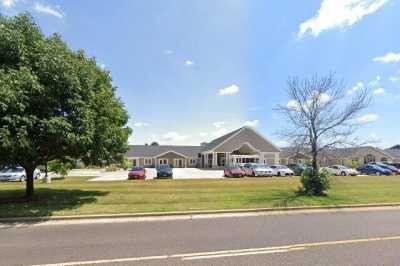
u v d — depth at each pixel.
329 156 17.17
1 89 10.42
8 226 9.59
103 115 15.19
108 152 16.30
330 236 8.26
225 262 6.15
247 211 12.27
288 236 8.26
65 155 14.79
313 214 11.93
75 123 12.36
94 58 16.77
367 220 10.66
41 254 6.67
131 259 6.33
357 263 6.08
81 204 13.20
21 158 12.95
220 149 58.00
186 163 73.94
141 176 31.75
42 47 12.57
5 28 12.23
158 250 6.96
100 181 27.52
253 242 7.64
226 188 20.56
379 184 24.80
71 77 12.26
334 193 17.19
